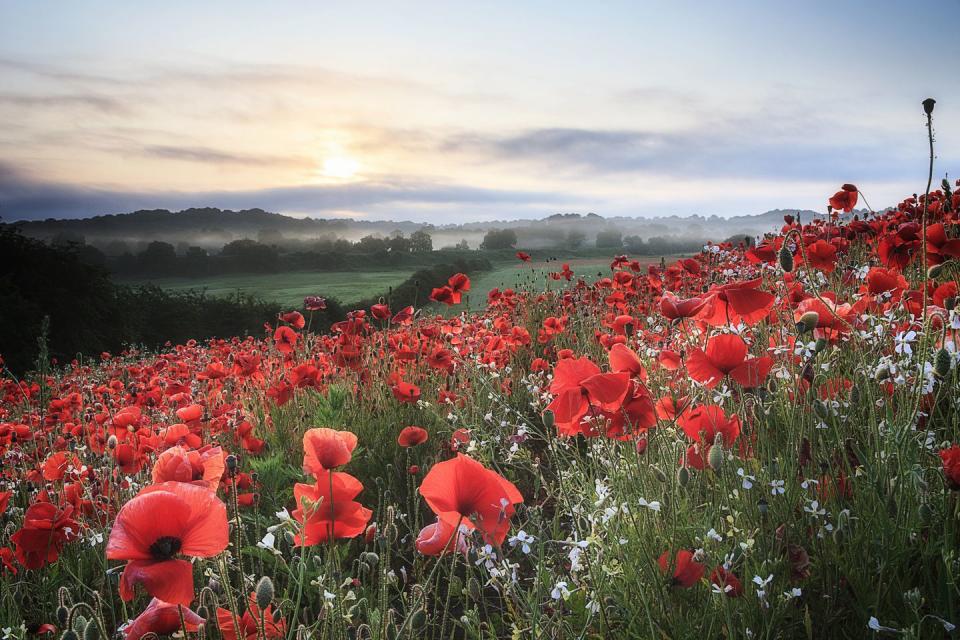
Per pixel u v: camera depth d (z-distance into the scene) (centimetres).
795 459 246
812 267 366
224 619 195
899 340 237
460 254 13362
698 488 270
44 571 337
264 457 477
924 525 217
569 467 338
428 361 589
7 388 796
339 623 214
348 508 203
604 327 658
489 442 390
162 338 3809
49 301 3133
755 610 210
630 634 218
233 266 13300
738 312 251
